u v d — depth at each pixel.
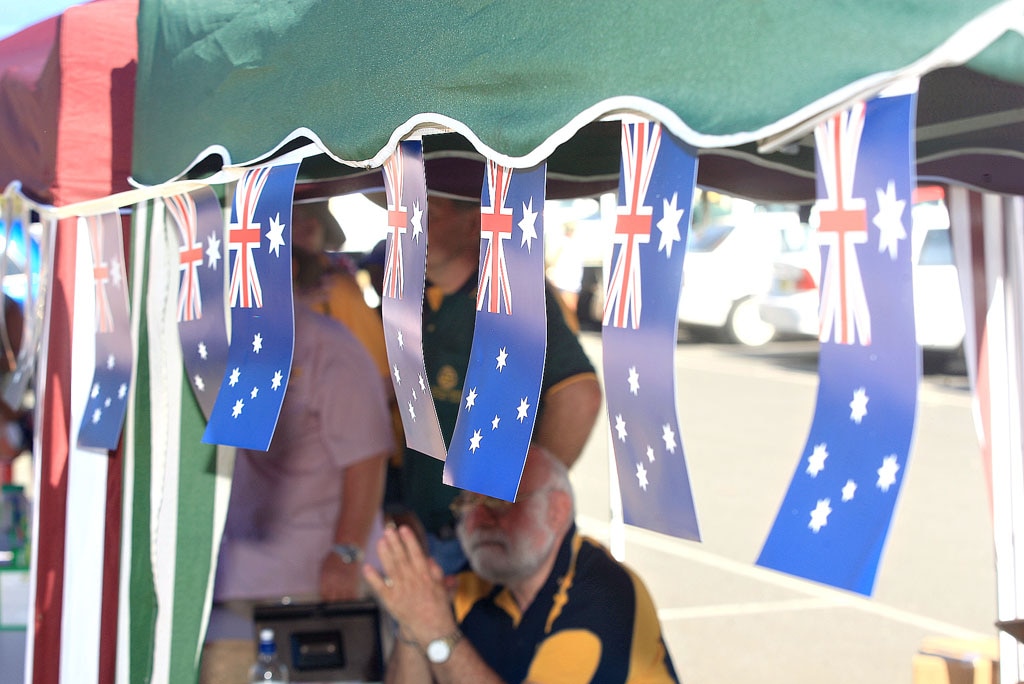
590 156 3.04
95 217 2.72
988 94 2.03
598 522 7.20
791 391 11.80
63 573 2.73
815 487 1.26
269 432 2.07
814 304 14.30
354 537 3.50
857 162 1.26
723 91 1.30
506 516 2.64
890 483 1.19
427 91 1.74
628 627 2.56
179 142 2.42
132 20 2.75
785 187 3.10
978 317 2.66
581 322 15.14
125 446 2.63
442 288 3.34
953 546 6.65
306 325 3.59
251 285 2.21
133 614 2.56
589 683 2.52
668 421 1.40
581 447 3.31
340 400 3.52
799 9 1.25
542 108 1.52
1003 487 2.62
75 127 2.68
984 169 2.55
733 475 8.30
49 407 2.77
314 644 2.88
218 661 3.02
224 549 3.44
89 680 2.69
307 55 2.04
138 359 2.61
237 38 2.25
